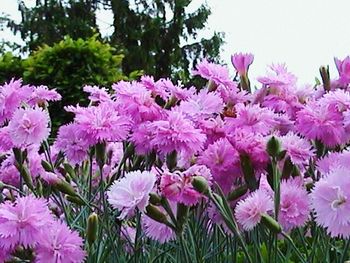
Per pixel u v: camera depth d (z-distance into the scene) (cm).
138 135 61
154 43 602
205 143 60
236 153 55
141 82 69
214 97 62
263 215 49
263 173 56
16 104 69
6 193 83
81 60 236
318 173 60
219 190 52
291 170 56
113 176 68
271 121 59
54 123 212
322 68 70
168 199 49
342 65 70
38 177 74
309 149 56
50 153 80
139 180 49
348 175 45
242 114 58
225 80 67
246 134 55
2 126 74
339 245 67
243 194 56
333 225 44
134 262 64
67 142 71
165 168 55
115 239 67
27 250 51
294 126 63
